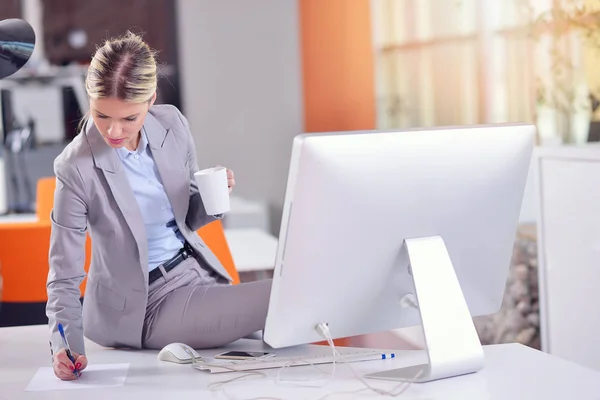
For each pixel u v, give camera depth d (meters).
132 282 2.12
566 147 2.84
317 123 7.04
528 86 3.63
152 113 2.25
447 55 4.57
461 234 1.76
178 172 2.21
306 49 7.16
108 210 2.07
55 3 7.14
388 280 1.72
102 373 1.87
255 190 7.61
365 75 5.98
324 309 1.68
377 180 1.61
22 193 6.63
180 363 1.93
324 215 1.58
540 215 3.02
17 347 2.14
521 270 3.57
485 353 1.88
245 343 2.17
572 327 2.90
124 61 1.90
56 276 2.00
